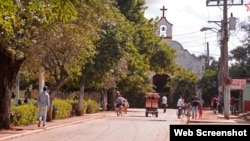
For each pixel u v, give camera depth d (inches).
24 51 1327.5
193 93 4266.7
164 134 1337.4
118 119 2156.7
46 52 1611.7
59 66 1732.3
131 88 3636.8
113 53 2317.9
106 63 2305.6
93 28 1594.5
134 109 3818.9
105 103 3134.8
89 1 1546.5
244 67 3779.5
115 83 2987.2
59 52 1656.0
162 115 2650.1
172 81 4335.6
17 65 1348.4
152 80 4613.7
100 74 2325.3
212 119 2113.7
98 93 3351.4
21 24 1113.4
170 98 4328.3
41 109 1485.0
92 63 2191.2
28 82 2861.7
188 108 2203.5
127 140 1162.0
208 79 4180.6
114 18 1935.3
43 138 1192.2
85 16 1512.1
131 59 3161.9
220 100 2795.3
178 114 2284.7
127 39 2409.0
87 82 2423.7
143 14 4013.3
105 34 2293.3
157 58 4062.5
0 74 1312.7
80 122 1893.5
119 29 2341.3
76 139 1176.2
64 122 1768.0
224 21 2239.2
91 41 1791.3
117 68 2706.7
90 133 1358.3
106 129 1517.0
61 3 742.5
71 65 1759.4
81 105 2372.0
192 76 4298.7
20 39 1200.2
